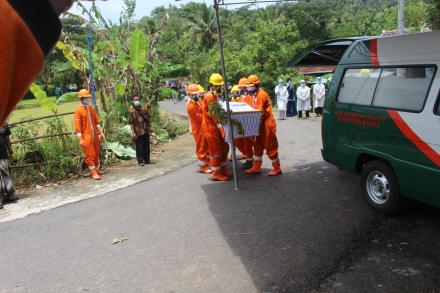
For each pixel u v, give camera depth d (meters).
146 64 12.95
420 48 4.97
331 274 4.05
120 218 6.23
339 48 7.23
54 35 0.52
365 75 5.77
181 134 15.12
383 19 47.62
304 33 52.78
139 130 9.87
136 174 9.15
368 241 4.73
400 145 5.04
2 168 7.41
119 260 4.77
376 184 5.56
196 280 4.14
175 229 5.57
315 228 5.20
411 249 4.45
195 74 39.59
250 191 7.00
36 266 4.81
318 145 10.51
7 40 0.47
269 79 25.45
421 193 4.81
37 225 6.24
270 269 4.23
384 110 5.27
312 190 6.76
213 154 7.82
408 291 3.66
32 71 0.51
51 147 9.38
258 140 7.97
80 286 4.25
